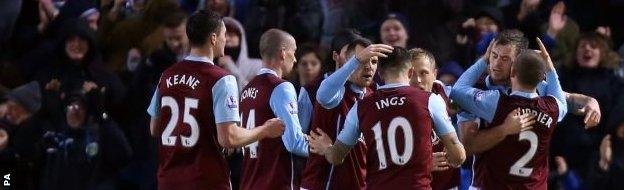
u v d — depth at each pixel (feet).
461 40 106.01
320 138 80.89
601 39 102.94
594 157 99.66
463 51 105.60
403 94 75.56
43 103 98.02
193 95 75.31
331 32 108.78
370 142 75.97
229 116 74.79
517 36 79.46
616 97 102.01
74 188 96.22
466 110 79.00
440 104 75.87
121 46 106.01
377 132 75.61
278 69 82.89
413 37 106.52
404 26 103.60
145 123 99.19
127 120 99.91
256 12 109.29
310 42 100.27
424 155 75.20
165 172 76.64
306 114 84.33
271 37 82.79
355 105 77.00
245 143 75.25
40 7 107.04
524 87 77.66
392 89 75.92
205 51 75.87
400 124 75.20
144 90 99.25
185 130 75.51
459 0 107.96
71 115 96.37
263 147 82.99
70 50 100.42
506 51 79.00
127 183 98.63
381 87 76.23
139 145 99.09
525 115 77.25
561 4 106.42
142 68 99.71
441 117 75.61
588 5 112.78
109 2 106.83
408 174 75.10
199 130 75.51
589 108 80.59
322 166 82.53
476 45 104.99
